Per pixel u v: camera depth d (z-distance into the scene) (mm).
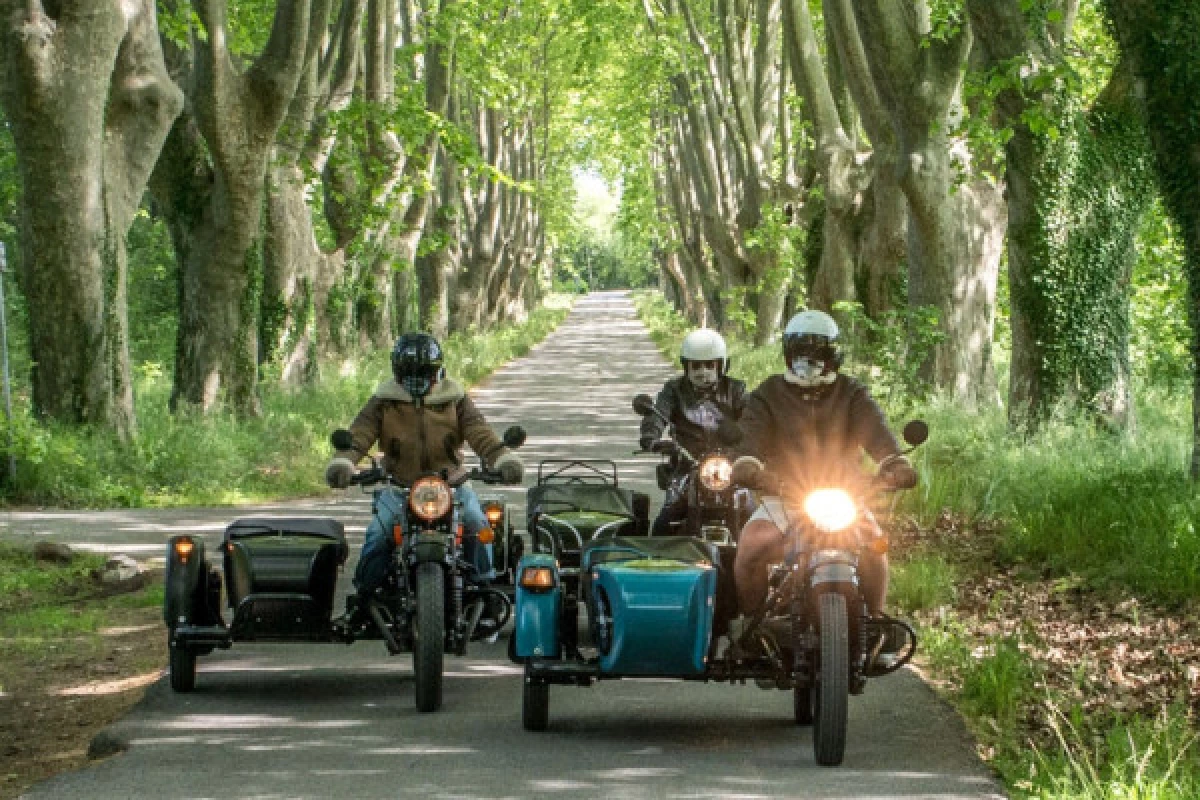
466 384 70062
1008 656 14469
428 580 13312
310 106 51219
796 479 12320
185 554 14430
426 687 13328
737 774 11156
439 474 13805
